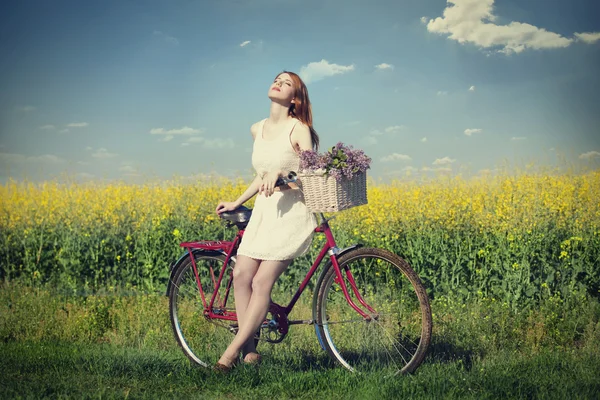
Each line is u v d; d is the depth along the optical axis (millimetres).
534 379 3176
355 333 3613
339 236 5977
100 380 3182
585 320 4383
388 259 3291
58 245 6680
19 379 3258
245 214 3699
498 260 5355
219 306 3859
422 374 3219
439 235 6152
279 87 3395
